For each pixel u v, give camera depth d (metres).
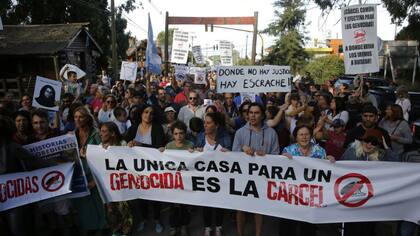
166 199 5.03
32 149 4.63
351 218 4.61
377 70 8.00
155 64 11.85
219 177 4.88
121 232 5.13
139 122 5.79
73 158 4.75
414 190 4.48
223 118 5.55
